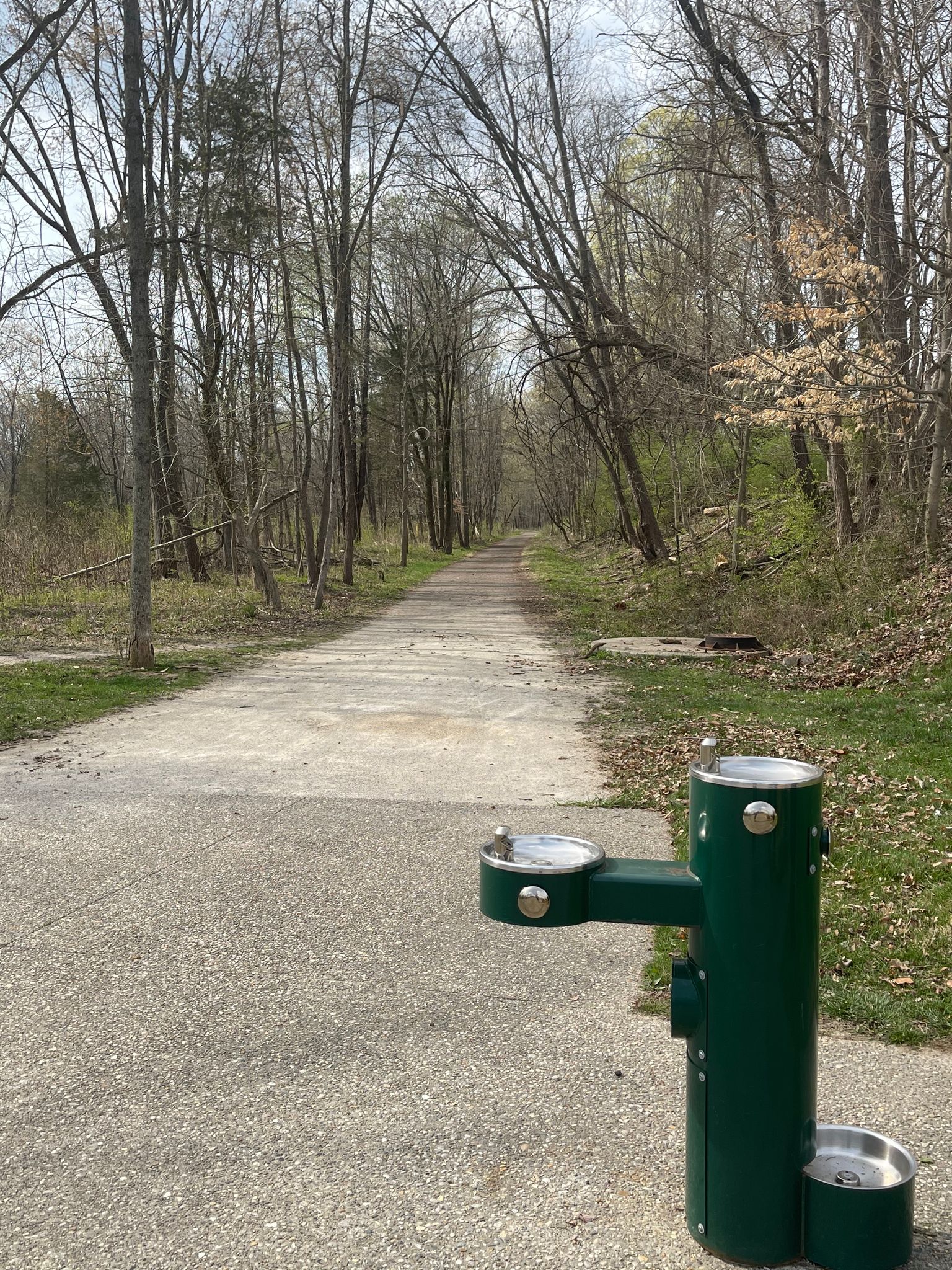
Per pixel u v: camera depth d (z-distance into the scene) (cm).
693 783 251
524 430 2903
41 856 616
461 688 1341
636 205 2714
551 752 938
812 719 1059
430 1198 279
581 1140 308
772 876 238
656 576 2698
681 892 246
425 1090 341
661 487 3553
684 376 2153
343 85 2500
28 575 2402
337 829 673
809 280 1404
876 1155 258
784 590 1877
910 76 1441
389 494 6719
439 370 5138
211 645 1820
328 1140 311
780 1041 240
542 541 7850
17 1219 274
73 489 4819
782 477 2598
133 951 470
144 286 1459
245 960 459
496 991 423
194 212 2262
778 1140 242
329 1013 404
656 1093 336
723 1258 250
